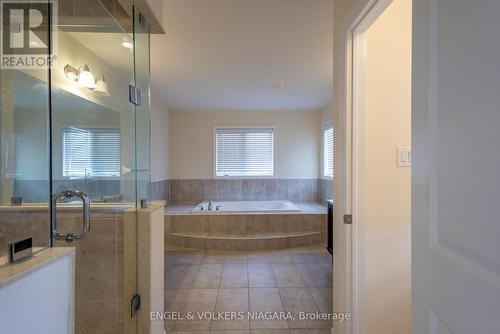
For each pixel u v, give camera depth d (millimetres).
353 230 1607
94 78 1884
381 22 1638
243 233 4035
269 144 5348
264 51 2637
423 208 712
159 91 3990
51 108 1735
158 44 2479
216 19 2072
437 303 655
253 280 2820
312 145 5320
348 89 1600
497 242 469
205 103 4730
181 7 1921
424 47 705
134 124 1866
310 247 3900
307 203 5125
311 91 3986
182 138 5270
